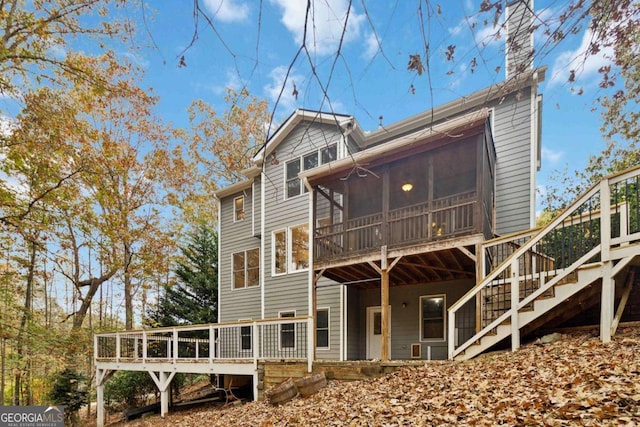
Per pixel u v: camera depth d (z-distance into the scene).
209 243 17.55
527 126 8.95
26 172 9.76
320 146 12.18
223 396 11.70
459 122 7.26
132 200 17.11
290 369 8.16
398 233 8.23
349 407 5.08
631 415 2.92
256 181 14.23
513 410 3.53
